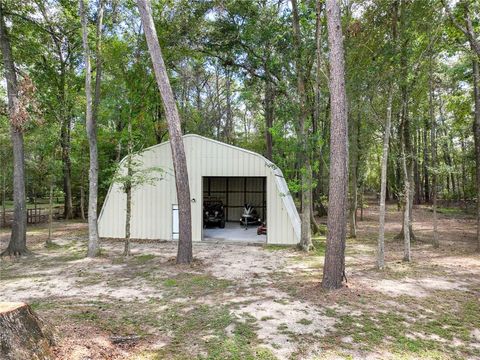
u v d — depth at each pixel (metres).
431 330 4.72
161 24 12.63
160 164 13.02
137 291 6.68
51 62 15.02
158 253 10.57
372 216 21.41
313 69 12.84
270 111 18.58
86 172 21.70
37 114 10.44
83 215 21.59
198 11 13.00
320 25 10.02
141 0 8.95
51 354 3.38
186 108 24.39
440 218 20.25
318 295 6.23
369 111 9.14
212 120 28.78
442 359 3.92
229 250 11.05
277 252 10.70
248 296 6.27
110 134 12.26
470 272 7.87
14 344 2.97
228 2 12.73
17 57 12.84
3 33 10.62
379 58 8.64
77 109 16.39
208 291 6.61
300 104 11.09
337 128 6.50
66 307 5.62
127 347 4.10
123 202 13.44
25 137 13.57
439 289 6.58
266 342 4.33
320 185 20.75
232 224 18.08
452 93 15.98
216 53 15.30
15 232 10.50
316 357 3.94
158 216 13.07
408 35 8.49
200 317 5.22
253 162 12.31
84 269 8.61
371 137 14.46
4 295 6.47
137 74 11.16
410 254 9.71
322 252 10.69
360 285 6.81
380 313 5.34
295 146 10.83
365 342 4.34
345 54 9.35
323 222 18.28
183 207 8.98
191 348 4.15
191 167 12.78
